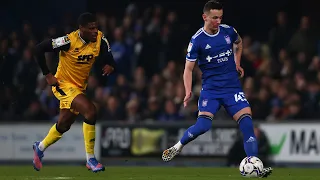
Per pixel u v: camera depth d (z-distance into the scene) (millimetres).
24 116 44656
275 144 38969
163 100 42250
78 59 26234
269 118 41500
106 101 43000
